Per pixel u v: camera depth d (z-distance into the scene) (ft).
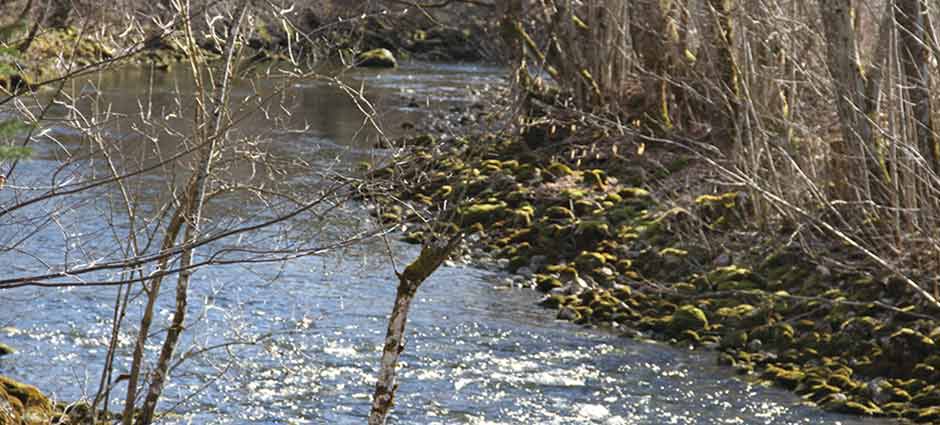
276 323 42.50
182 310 24.81
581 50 77.71
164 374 24.97
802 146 52.29
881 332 41.60
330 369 38.19
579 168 69.82
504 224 60.44
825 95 51.83
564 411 35.81
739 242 53.21
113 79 106.83
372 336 42.16
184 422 32.22
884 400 37.19
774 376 39.52
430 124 92.84
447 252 22.36
